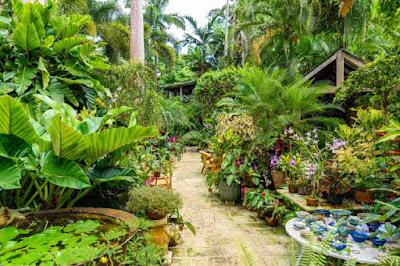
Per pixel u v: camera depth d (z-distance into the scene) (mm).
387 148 2844
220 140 4750
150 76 5988
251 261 1615
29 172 2062
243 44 13656
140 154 4137
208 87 9758
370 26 11648
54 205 2217
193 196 5012
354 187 2834
